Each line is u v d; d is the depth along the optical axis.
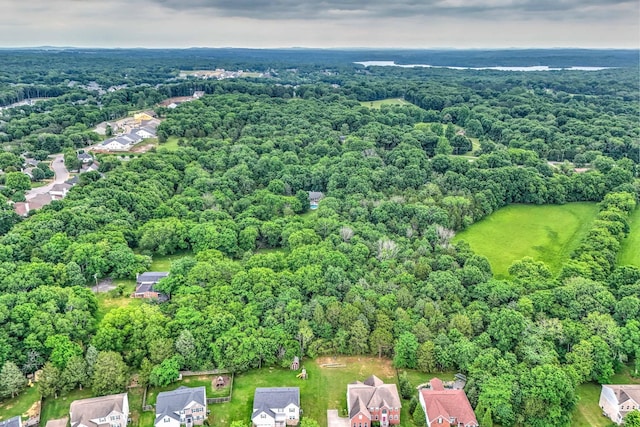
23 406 97.38
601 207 195.88
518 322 110.62
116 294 131.38
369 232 156.38
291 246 150.62
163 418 92.62
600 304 120.19
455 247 155.62
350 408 95.56
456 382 103.94
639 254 162.75
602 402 101.00
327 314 116.44
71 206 161.75
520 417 94.44
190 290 122.69
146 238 152.38
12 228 149.12
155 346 105.81
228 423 95.81
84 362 102.06
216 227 157.62
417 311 118.75
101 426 92.00
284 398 96.12
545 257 163.12
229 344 108.31
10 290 117.12
